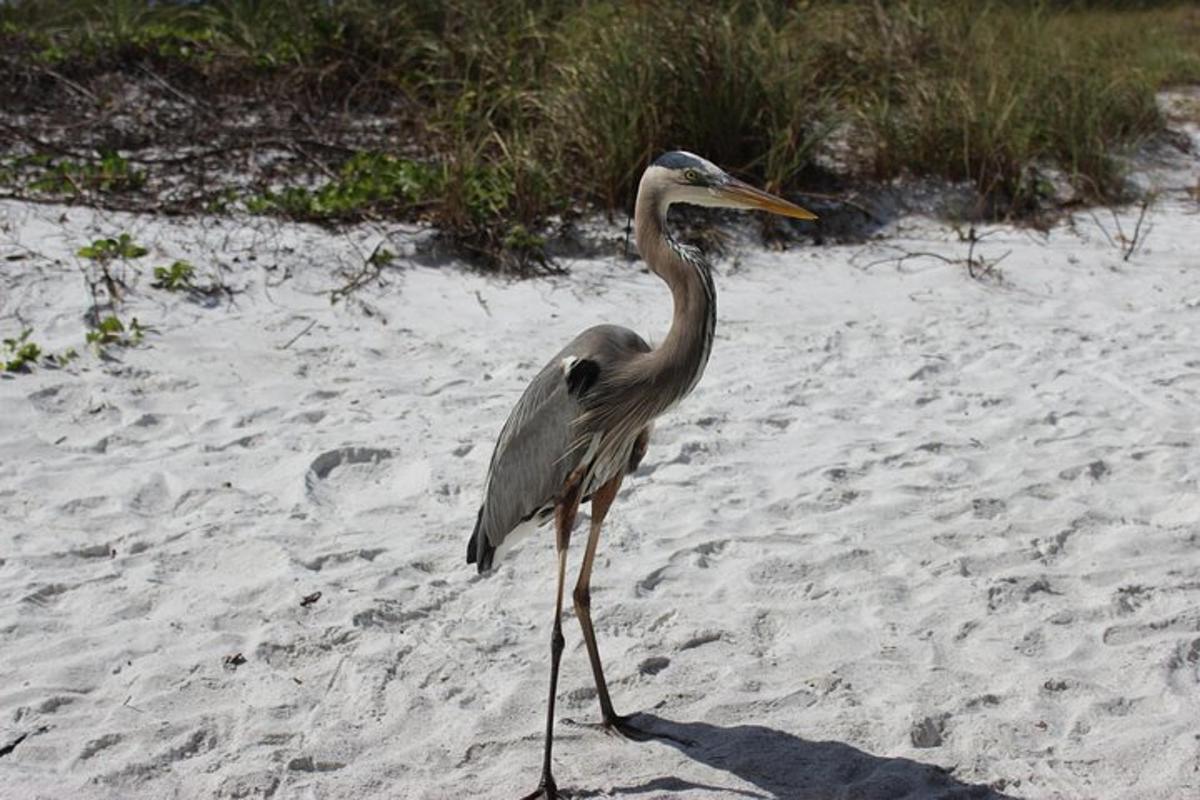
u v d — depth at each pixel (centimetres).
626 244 1410
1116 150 1762
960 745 641
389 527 866
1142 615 759
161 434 991
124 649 714
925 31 1820
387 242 1357
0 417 993
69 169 1458
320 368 1123
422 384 1099
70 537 834
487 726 658
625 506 898
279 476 930
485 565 692
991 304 1336
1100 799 598
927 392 1109
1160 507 896
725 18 1575
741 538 848
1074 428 1032
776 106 1548
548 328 1227
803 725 658
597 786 610
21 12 1958
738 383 1120
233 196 1425
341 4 1855
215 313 1198
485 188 1441
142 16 1975
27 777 605
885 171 1617
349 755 633
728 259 1429
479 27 1739
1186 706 666
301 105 1752
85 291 1200
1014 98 1672
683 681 699
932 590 787
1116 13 2644
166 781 610
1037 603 774
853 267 1427
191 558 816
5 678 684
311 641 723
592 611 763
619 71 1520
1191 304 1336
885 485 929
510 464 665
